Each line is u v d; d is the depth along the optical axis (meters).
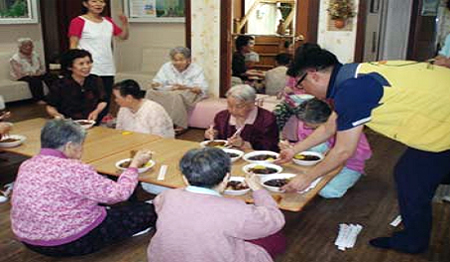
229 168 1.63
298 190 2.05
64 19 7.26
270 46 6.70
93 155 2.72
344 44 4.89
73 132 2.14
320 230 2.81
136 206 2.55
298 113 3.19
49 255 2.29
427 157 2.27
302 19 6.41
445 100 1.96
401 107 1.98
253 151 2.71
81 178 2.12
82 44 4.20
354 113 1.93
